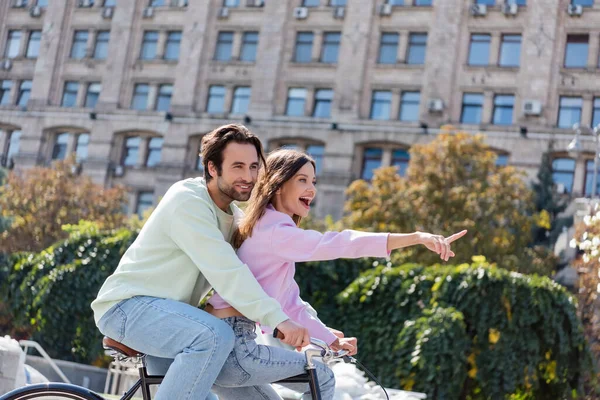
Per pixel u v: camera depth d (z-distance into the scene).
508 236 29.62
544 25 39.03
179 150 42.78
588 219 12.28
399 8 41.16
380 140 39.97
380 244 3.18
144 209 42.91
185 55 43.78
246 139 3.34
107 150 43.91
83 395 3.32
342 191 39.97
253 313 3.12
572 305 12.82
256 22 43.06
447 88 39.66
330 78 41.41
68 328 15.17
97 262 15.20
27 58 46.78
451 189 29.83
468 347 12.23
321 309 13.31
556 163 38.00
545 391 12.83
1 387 6.58
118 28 45.28
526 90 38.72
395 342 12.48
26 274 15.98
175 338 3.12
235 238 3.43
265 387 3.53
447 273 12.75
